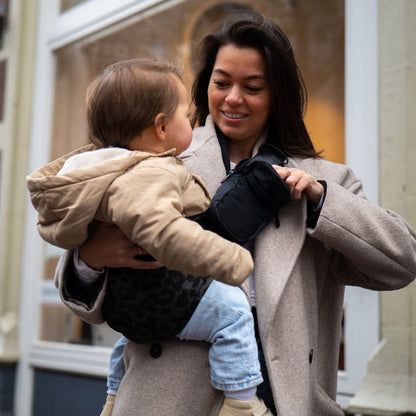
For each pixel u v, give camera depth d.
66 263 1.55
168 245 1.28
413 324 2.60
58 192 1.37
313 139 3.14
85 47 4.57
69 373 4.34
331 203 1.59
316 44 3.21
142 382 1.55
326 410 1.65
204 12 3.79
